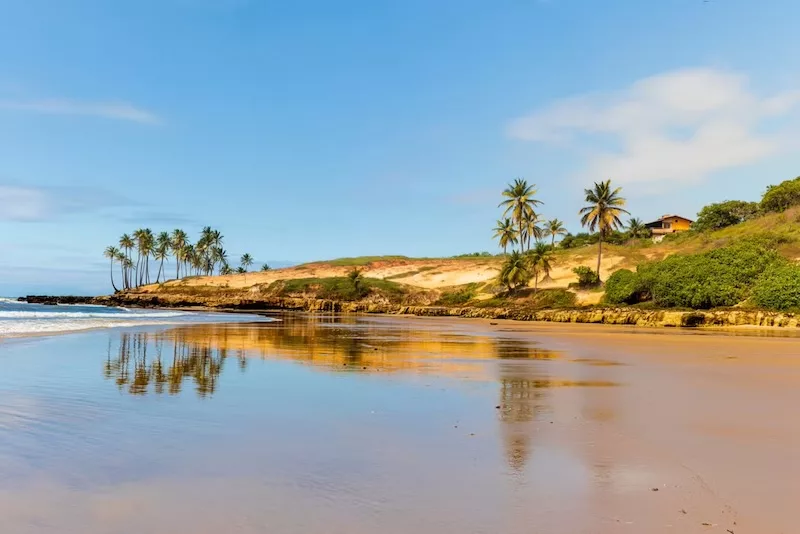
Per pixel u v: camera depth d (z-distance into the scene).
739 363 17.48
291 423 8.55
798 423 8.58
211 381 12.84
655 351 22.06
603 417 9.05
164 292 121.38
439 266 115.75
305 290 108.06
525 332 37.12
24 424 8.26
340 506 5.09
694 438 7.60
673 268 58.12
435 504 5.13
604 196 71.19
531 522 4.72
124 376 13.36
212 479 5.85
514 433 7.91
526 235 83.31
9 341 21.94
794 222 66.19
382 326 44.16
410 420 8.80
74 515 4.89
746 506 5.08
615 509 5.00
